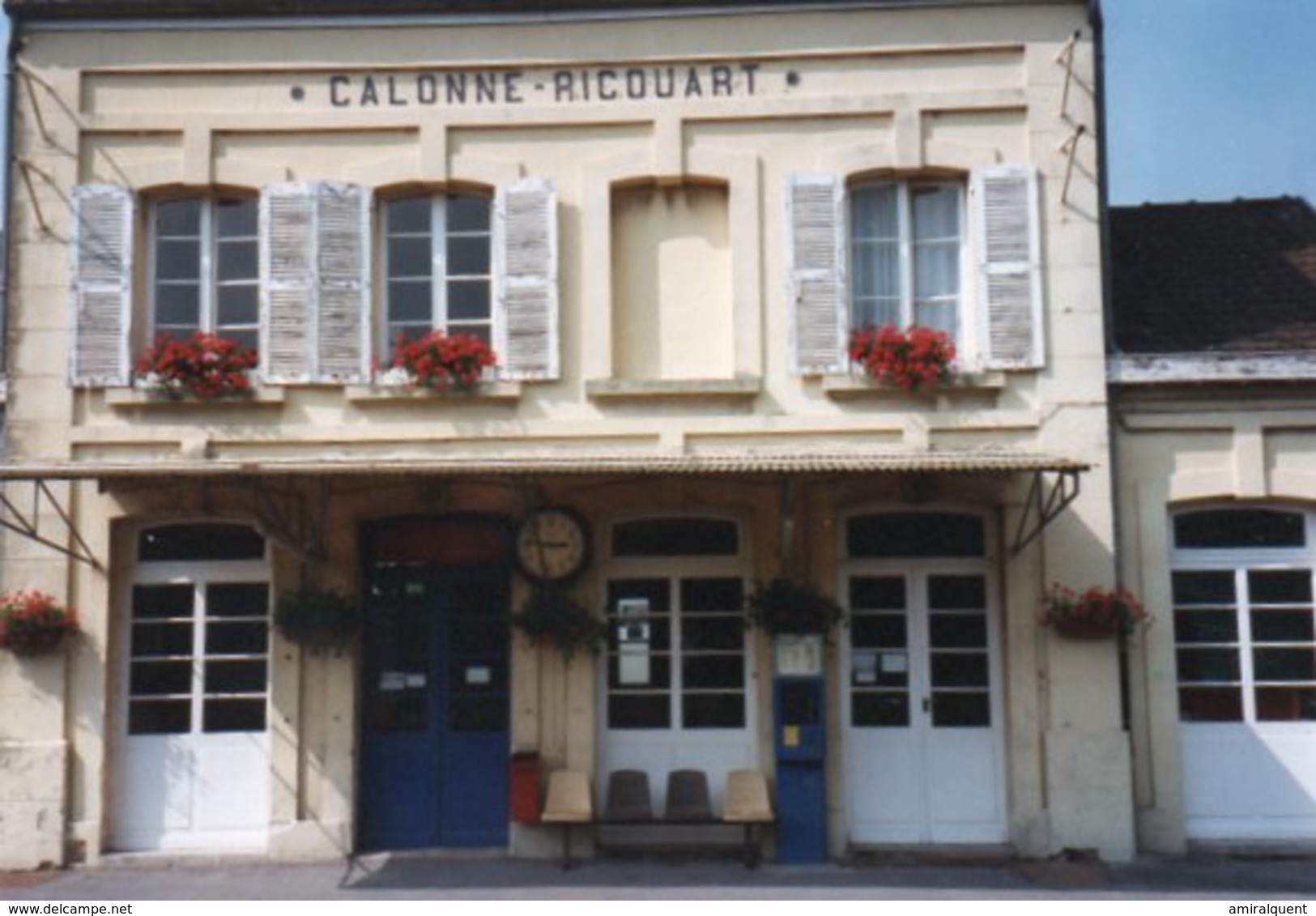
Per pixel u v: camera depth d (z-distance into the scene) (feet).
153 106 35.37
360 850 34.09
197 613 34.73
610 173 35.17
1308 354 33.94
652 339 35.29
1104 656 33.17
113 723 34.09
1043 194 34.81
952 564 34.53
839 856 32.86
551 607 33.45
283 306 34.76
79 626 33.86
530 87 35.42
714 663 34.55
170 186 35.29
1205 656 34.60
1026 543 33.12
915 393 34.22
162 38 35.50
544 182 34.91
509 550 34.78
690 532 35.06
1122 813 32.65
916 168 34.96
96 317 34.60
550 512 33.83
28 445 34.22
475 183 35.27
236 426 34.40
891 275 35.58
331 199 35.09
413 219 35.96
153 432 34.24
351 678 34.01
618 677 34.60
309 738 33.83
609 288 34.83
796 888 29.86
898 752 34.09
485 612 35.12
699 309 35.35
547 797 32.91
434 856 33.53
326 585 34.17
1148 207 42.27
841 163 34.96
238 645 34.73
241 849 33.88
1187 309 36.99
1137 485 34.32
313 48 35.53
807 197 34.86
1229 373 34.01
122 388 34.35
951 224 35.73
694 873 31.55
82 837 33.12
